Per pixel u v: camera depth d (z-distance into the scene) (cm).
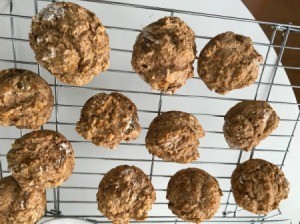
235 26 26
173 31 21
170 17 22
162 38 21
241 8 26
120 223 23
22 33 24
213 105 28
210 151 29
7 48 25
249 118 24
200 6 25
